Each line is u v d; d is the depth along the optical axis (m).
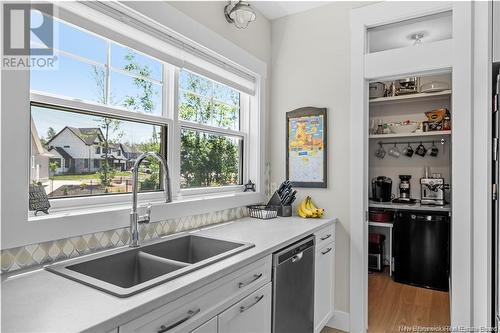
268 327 1.59
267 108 2.83
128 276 1.44
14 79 1.15
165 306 1.00
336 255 2.47
